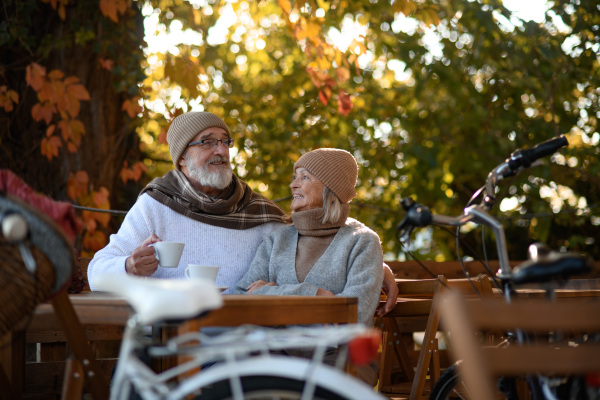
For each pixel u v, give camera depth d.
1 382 2.51
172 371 1.72
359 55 6.01
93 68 5.32
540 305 1.61
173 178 3.52
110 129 5.35
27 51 5.23
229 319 2.12
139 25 5.63
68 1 5.27
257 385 1.84
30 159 5.16
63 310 2.11
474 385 1.52
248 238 3.46
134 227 3.33
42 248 1.77
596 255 7.58
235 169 8.35
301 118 8.56
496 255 7.86
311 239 3.20
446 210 8.73
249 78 9.21
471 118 8.13
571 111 7.99
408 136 8.79
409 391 3.13
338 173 3.22
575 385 1.89
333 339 1.59
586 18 7.00
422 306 3.14
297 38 5.92
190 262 3.34
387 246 8.77
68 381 2.12
